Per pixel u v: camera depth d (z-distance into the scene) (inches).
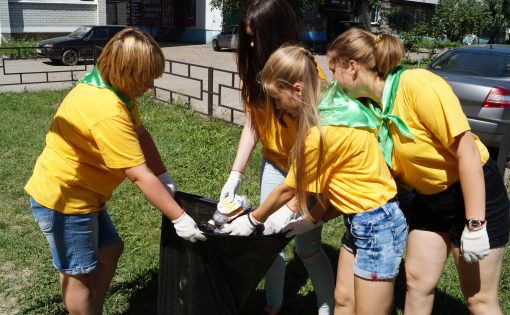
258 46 100.0
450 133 81.7
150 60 86.7
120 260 145.3
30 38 792.9
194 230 88.2
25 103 353.1
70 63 642.2
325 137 82.3
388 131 90.7
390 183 87.7
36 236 158.2
